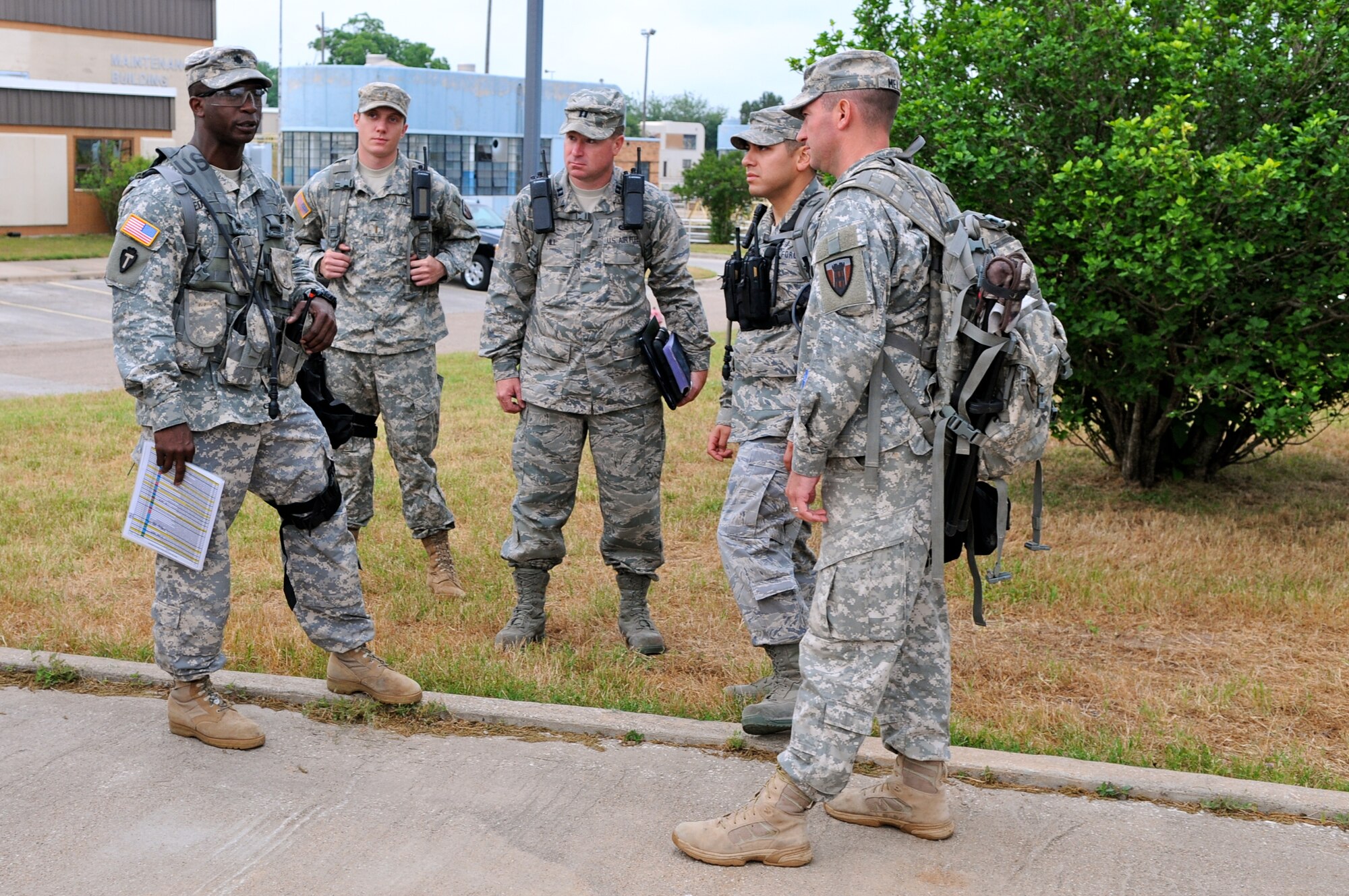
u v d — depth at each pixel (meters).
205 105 3.42
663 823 3.25
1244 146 6.07
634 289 4.63
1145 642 4.97
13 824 3.18
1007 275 2.81
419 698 3.93
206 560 3.55
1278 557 6.02
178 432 3.34
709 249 36.88
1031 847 3.15
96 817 3.22
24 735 3.71
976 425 2.90
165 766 3.52
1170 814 3.32
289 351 3.59
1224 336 6.29
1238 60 6.11
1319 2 6.14
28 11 31.56
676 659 4.74
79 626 4.78
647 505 4.80
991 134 6.35
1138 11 6.87
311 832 3.17
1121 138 5.96
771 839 3.02
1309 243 5.96
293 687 4.04
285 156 31.22
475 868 3.01
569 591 5.55
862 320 2.79
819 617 2.98
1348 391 6.64
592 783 3.48
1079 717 4.15
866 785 3.47
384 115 5.23
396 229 5.29
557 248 4.58
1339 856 3.11
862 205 2.84
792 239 3.90
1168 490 7.50
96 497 7.00
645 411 4.73
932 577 2.88
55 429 9.09
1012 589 5.50
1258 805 3.33
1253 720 4.14
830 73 3.02
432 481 5.47
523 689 4.18
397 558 5.95
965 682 4.49
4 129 29.61
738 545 3.93
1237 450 7.85
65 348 15.05
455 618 5.14
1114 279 6.17
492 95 31.69
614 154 4.55
